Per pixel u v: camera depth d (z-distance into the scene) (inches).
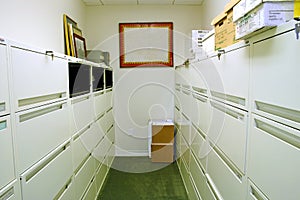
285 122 29.0
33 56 44.9
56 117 55.5
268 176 32.9
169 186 107.8
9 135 36.8
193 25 137.6
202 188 73.3
